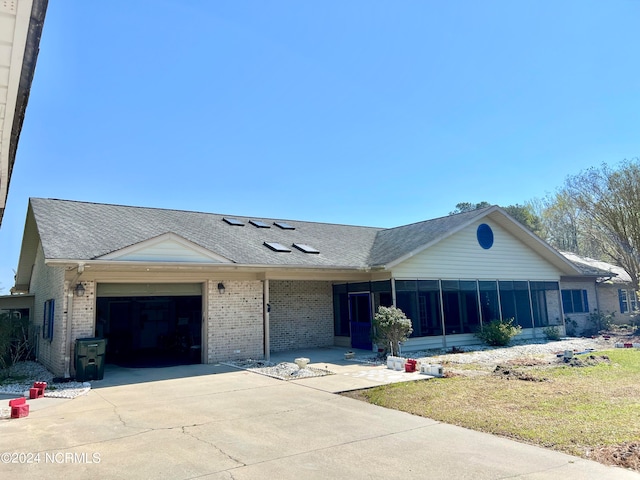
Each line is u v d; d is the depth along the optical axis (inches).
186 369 467.5
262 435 235.5
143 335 729.6
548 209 1528.1
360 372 431.8
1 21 75.8
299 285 671.8
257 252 552.1
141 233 509.0
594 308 882.8
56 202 553.9
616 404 281.9
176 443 223.1
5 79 91.0
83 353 406.0
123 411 291.6
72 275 423.8
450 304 629.9
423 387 350.9
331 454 204.7
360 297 644.1
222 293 514.3
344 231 773.3
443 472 181.3
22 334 573.9
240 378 410.6
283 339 643.5
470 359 509.7
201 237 557.9
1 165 136.7
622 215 884.6
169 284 499.2
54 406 310.0
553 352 564.4
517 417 258.2
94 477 181.0
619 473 175.8
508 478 173.9
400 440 224.1
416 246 597.3
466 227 668.1
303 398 324.5
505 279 703.1
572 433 225.5
